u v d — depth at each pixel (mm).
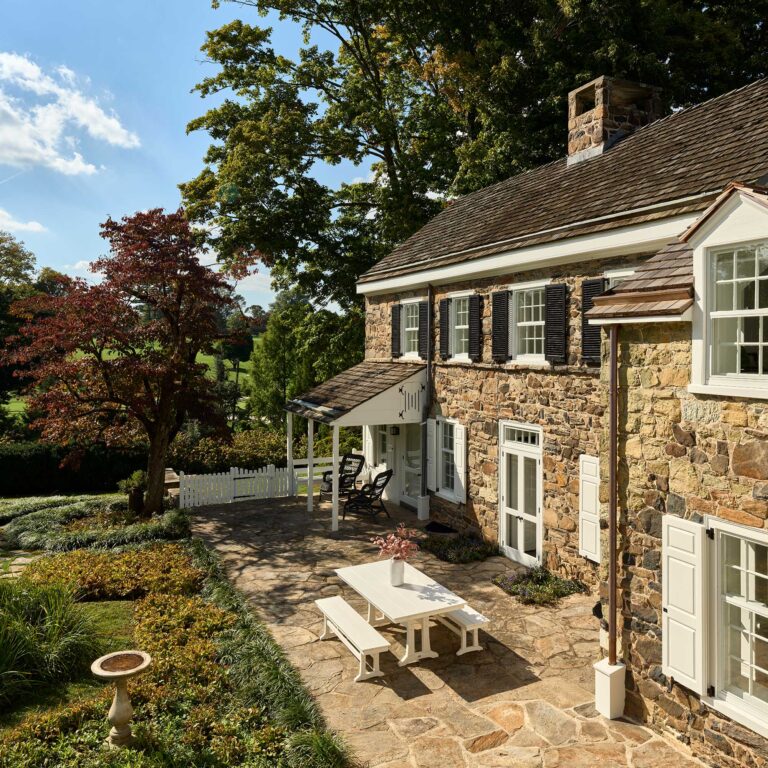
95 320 12711
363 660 7191
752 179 6934
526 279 10945
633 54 16641
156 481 14453
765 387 5090
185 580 9906
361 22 23500
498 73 19141
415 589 8109
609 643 6500
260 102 22297
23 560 11359
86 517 14352
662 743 5922
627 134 12242
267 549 12203
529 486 11148
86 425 14141
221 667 7211
